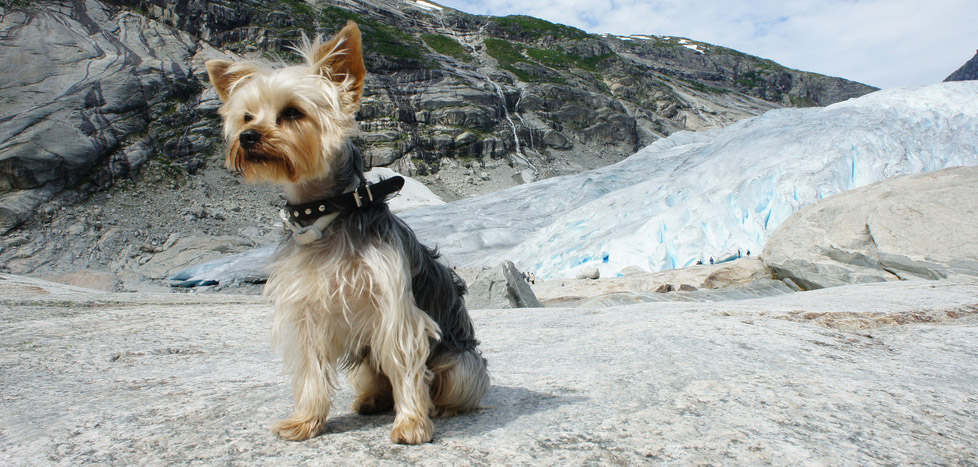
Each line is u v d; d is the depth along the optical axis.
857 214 23.16
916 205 21.83
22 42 88.38
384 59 123.50
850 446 2.70
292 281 2.93
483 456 2.56
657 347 5.14
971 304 7.96
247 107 3.34
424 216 75.81
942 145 61.31
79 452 2.63
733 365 4.34
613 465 2.46
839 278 22.06
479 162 109.56
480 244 63.59
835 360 4.67
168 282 53.97
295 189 3.27
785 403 3.36
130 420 3.13
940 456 2.62
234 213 78.50
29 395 3.76
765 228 50.25
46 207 68.81
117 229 68.62
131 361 5.07
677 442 2.73
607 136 126.88
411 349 2.83
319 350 2.96
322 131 3.22
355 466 2.45
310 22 124.88
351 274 2.89
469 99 119.50
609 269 49.84
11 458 2.56
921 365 4.58
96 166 78.12
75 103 83.00
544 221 69.81
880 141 62.31
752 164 62.84
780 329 5.98
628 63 173.62
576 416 3.17
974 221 20.20
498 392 3.86
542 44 174.62
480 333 7.28
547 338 6.72
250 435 2.88
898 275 20.52
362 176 3.43
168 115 91.75
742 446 2.68
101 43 97.19
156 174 82.38
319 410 2.90
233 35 112.62
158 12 110.56
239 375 4.50
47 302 8.76
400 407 2.83
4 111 76.88
